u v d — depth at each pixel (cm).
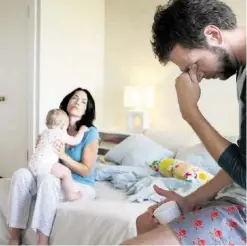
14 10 354
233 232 81
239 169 76
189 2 82
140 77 396
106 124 419
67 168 207
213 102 345
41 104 345
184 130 368
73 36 378
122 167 263
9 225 201
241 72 80
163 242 78
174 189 212
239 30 81
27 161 356
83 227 177
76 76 386
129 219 164
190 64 84
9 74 365
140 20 394
